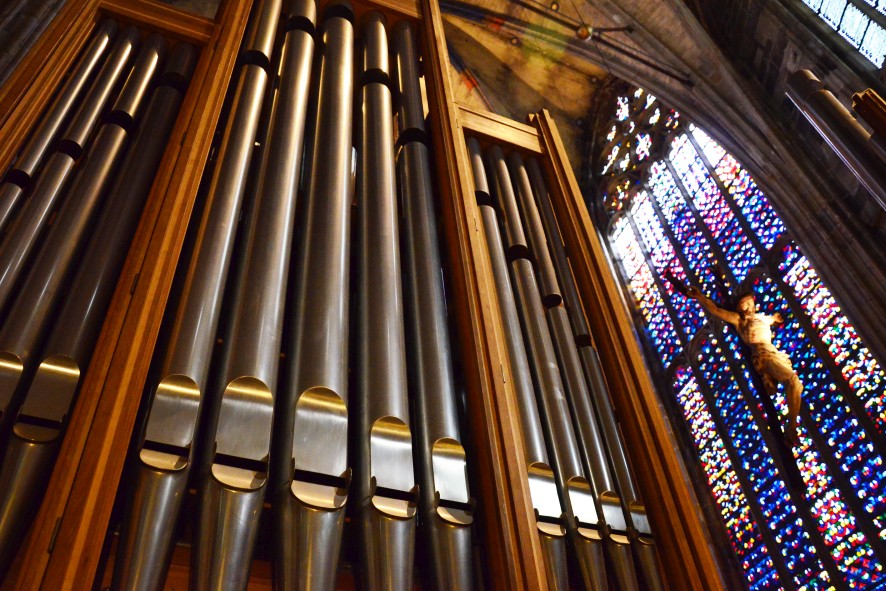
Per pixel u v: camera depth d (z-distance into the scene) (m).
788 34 9.17
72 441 1.96
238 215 2.96
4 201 2.84
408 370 2.83
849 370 8.17
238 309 2.48
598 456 3.03
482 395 2.71
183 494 2.01
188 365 2.22
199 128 3.20
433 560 2.28
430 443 2.48
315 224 3.02
